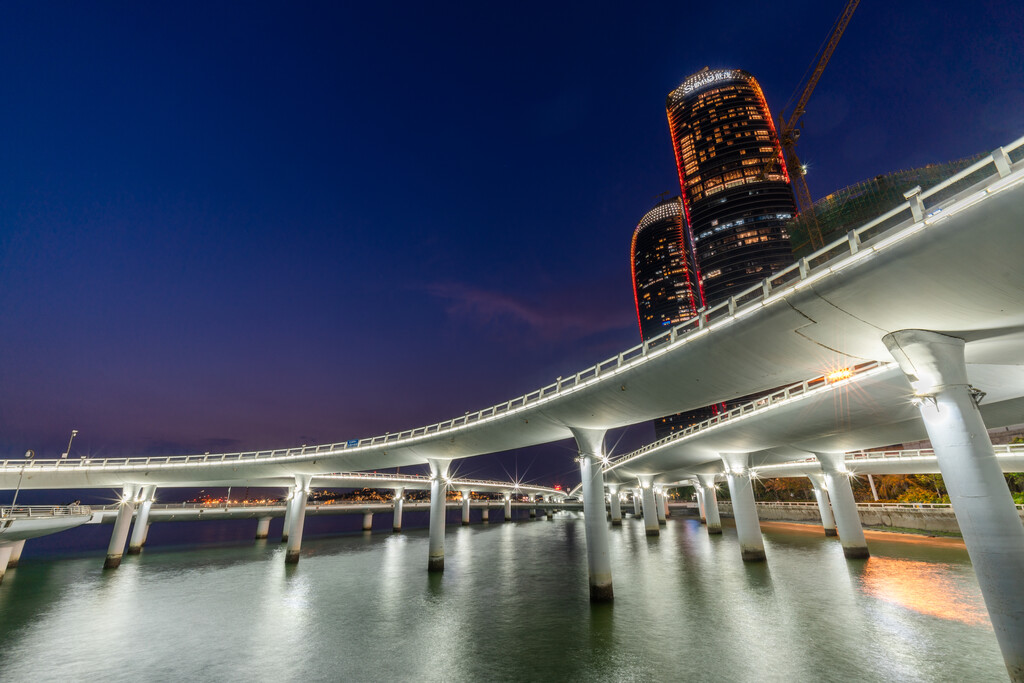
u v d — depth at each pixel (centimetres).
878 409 3122
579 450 3462
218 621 2917
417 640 2431
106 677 2044
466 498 13288
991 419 3369
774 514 9506
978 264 1394
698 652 2108
